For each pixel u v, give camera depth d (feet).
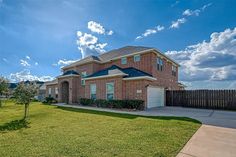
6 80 79.92
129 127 31.30
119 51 92.43
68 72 101.65
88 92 82.79
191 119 40.11
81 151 19.27
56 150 19.65
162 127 31.17
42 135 26.30
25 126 33.94
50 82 129.90
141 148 20.15
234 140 23.79
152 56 73.10
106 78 74.95
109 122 36.40
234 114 51.42
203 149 20.20
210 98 70.03
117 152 18.90
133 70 74.23
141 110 61.11
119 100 65.26
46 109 63.93
